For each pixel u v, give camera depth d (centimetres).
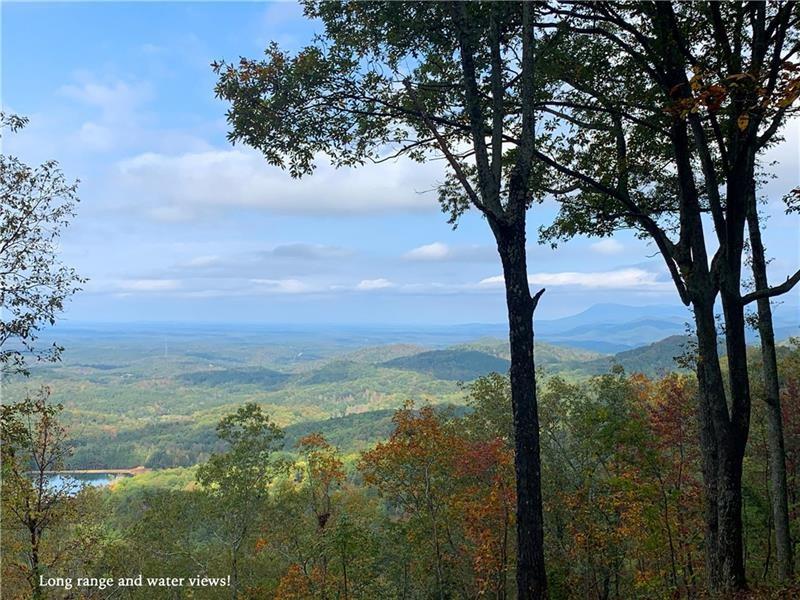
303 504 2642
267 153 973
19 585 1636
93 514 1959
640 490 1442
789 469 2152
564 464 2252
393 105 954
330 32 934
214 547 2888
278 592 2375
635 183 1184
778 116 845
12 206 1097
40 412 1426
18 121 1127
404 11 889
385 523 2447
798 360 2309
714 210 938
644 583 1670
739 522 896
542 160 1069
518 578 729
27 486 1476
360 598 2391
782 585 911
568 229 1231
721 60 916
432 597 2672
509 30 925
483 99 964
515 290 763
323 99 952
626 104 1032
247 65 906
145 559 2570
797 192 618
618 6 951
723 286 922
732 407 918
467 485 2272
